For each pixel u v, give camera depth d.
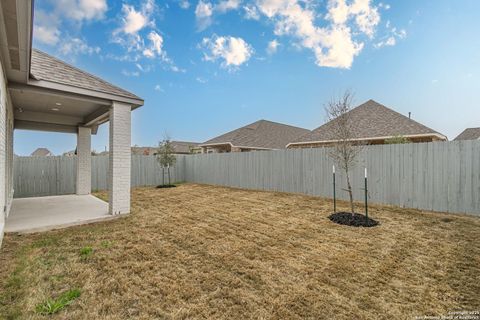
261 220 6.12
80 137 9.81
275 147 19.53
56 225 5.35
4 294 2.73
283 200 8.62
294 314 2.49
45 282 3.04
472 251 4.04
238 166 12.15
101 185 12.19
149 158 14.05
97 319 2.38
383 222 5.73
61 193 10.94
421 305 2.64
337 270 3.45
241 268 3.51
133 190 11.78
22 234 4.90
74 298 2.71
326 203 7.93
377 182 7.60
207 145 20.06
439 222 5.64
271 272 3.39
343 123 6.18
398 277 3.25
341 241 4.57
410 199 6.98
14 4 2.73
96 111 7.69
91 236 4.84
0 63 3.82
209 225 5.70
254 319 2.41
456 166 6.25
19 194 10.02
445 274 3.31
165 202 8.63
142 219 6.21
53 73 5.50
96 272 3.32
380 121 11.67
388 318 2.44
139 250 4.14
